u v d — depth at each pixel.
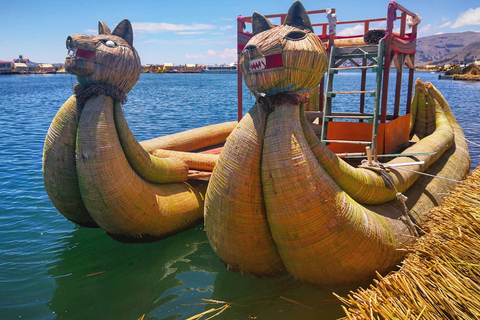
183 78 117.62
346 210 4.04
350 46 6.59
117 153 5.43
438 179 5.91
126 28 5.91
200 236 6.36
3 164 10.69
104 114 5.43
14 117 21.39
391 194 4.80
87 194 5.35
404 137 7.46
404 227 4.62
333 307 4.33
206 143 8.84
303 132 4.32
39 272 5.36
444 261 3.53
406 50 6.84
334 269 4.13
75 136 5.55
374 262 4.20
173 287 4.99
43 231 6.59
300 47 4.11
